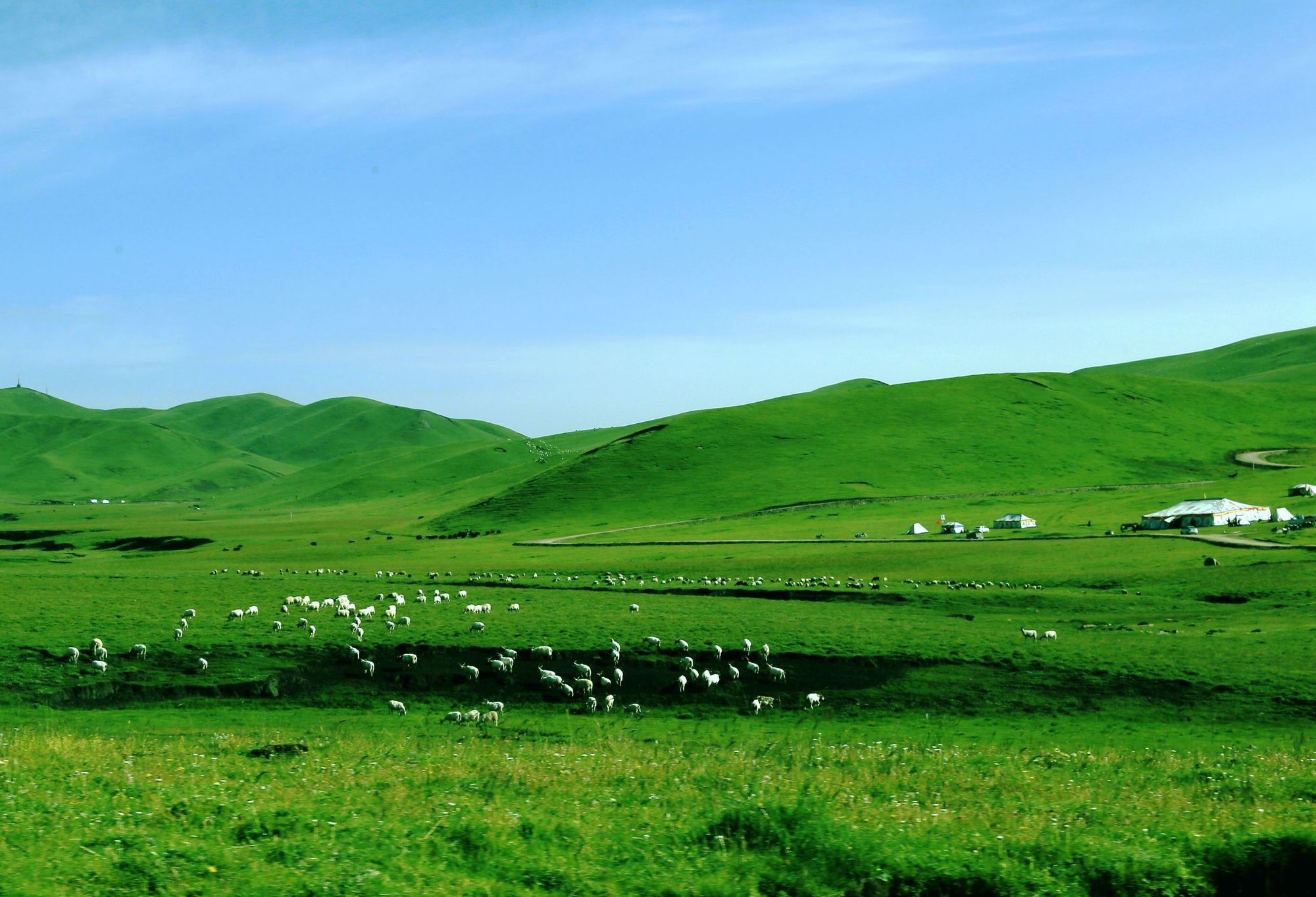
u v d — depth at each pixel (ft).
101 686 150.92
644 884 40.68
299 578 304.09
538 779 62.80
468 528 650.84
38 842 42.34
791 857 44.86
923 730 134.92
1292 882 45.34
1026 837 48.44
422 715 143.54
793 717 145.18
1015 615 234.17
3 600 209.15
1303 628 194.70
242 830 46.11
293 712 144.66
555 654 176.35
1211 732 131.03
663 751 92.22
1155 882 44.55
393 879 39.65
